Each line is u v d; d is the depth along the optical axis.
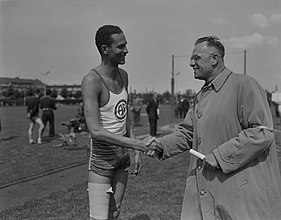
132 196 5.66
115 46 3.05
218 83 2.69
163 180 6.72
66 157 9.57
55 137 14.37
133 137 3.46
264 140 2.47
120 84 3.23
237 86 2.63
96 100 3.05
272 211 2.59
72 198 5.61
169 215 4.81
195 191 2.80
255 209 2.57
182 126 3.09
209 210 2.67
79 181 6.80
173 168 7.77
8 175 7.24
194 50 2.78
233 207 2.59
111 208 3.35
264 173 2.59
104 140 3.02
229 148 2.55
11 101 46.50
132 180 6.75
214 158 2.60
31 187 6.32
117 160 3.20
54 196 5.72
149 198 5.56
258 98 2.56
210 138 2.68
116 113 3.16
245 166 2.59
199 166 2.74
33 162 8.71
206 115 2.70
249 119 2.57
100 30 3.09
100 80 3.07
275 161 2.64
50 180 6.86
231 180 2.61
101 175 3.20
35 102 12.44
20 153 10.14
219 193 2.64
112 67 3.13
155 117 14.29
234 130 2.64
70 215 4.83
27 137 14.45
